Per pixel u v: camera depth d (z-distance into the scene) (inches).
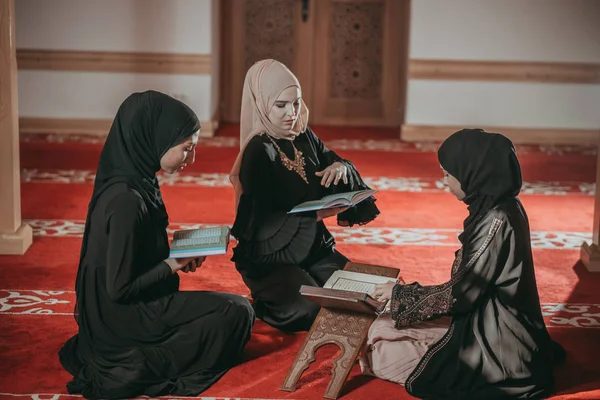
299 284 185.3
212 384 164.7
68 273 227.5
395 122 466.0
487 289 156.3
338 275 174.4
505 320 156.9
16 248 241.6
